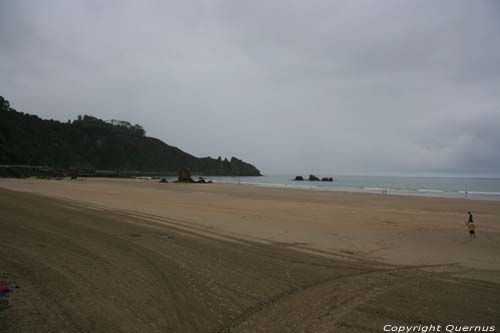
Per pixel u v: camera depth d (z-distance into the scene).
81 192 26.39
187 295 5.02
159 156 172.88
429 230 12.39
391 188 57.34
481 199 31.45
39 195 21.72
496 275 6.55
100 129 165.50
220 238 9.68
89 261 6.60
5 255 6.75
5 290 4.70
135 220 12.47
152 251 7.68
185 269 6.36
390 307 4.74
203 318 4.22
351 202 25.20
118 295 4.86
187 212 15.67
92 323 3.88
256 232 10.93
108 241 8.55
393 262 7.50
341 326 4.09
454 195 38.94
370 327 4.08
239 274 6.20
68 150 134.50
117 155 158.50
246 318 4.27
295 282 5.84
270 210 17.97
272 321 4.20
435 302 4.97
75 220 11.81
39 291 4.84
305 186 63.28
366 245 9.38
